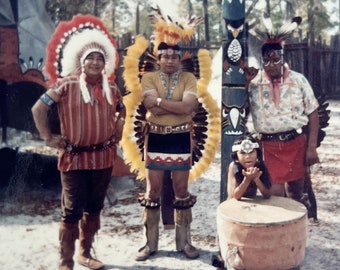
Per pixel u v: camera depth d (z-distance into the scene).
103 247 4.06
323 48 17.28
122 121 3.51
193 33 3.58
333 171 6.99
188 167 3.66
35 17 5.59
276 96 3.77
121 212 5.07
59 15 8.38
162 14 3.51
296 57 15.14
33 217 4.87
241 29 3.44
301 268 3.58
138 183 6.27
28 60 5.30
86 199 3.41
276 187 3.87
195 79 3.59
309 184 4.54
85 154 3.28
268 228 2.96
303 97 3.83
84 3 8.66
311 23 26.67
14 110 6.68
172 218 4.11
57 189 5.94
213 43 14.29
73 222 3.36
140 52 3.66
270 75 3.78
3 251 3.96
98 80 3.28
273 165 3.86
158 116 3.56
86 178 3.37
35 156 6.95
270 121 3.79
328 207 5.17
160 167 3.60
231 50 3.45
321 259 3.75
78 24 3.36
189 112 3.50
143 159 3.79
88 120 3.21
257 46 12.98
